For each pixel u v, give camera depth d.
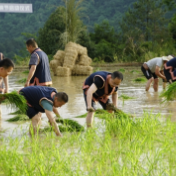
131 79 17.55
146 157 4.59
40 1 90.94
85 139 5.43
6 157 4.48
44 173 3.93
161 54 31.78
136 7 44.88
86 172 4.17
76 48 21.45
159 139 5.42
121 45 41.25
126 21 44.84
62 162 4.25
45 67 8.09
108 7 84.75
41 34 36.94
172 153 4.70
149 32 42.97
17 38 87.38
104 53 40.75
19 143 5.41
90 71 21.19
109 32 46.56
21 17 96.56
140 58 33.06
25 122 7.30
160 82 15.74
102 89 6.61
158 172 4.09
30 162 4.29
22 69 26.16
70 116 7.87
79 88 13.54
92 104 6.80
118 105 9.27
